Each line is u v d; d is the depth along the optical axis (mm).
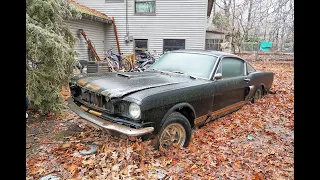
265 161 3424
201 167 3170
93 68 9203
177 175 2949
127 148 3338
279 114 5496
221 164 3297
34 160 3145
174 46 13703
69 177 2830
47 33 4066
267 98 6602
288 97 6922
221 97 4395
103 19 12891
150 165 3109
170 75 4242
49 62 4320
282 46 29750
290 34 26125
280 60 19141
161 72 4434
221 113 4547
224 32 20234
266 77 6457
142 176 2889
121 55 11789
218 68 4379
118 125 3014
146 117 2963
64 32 5246
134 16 13672
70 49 4691
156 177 2881
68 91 6422
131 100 2951
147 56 12016
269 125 4867
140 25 13711
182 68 4496
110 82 3516
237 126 4668
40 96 4445
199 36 13391
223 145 3869
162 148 3375
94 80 3674
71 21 11039
